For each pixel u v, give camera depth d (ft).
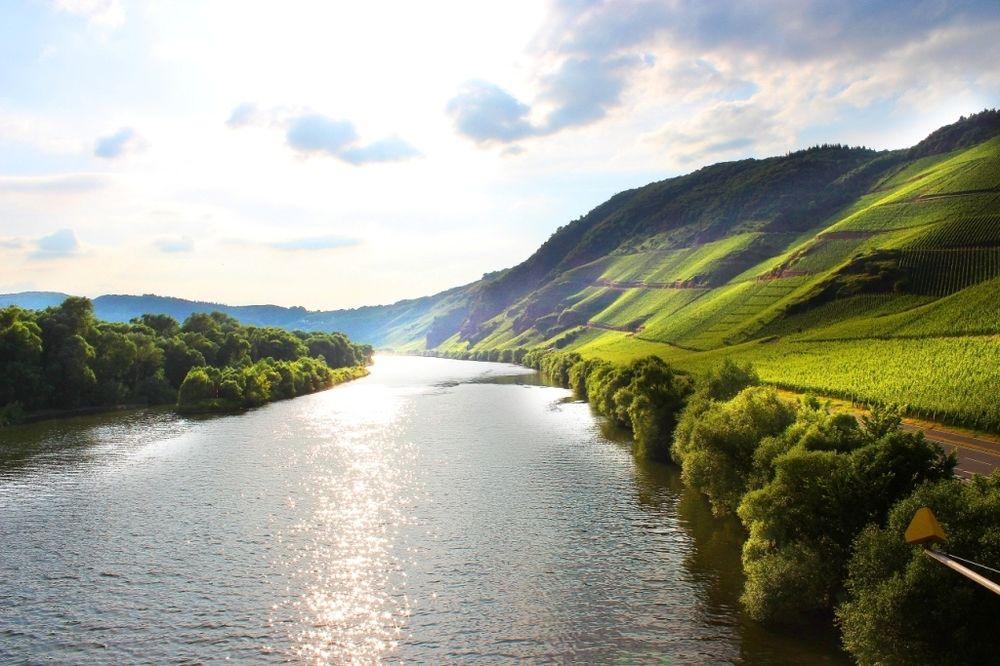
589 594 162.30
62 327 494.18
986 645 100.99
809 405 235.81
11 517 222.28
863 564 116.16
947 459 137.69
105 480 270.87
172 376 582.35
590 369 577.02
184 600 161.27
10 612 155.22
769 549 152.46
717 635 140.15
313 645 140.46
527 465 298.15
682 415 276.82
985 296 458.50
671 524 212.64
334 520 219.61
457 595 163.43
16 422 424.46
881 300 584.40
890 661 105.81
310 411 488.85
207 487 260.01
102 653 137.59
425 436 374.84
